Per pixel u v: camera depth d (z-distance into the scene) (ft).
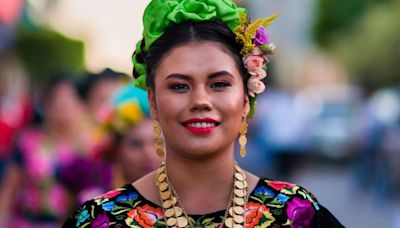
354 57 176.65
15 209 29.27
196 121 14.16
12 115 43.04
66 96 30.91
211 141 14.24
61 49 119.24
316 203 14.96
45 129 30.45
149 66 14.75
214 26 14.48
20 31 104.27
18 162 29.30
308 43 185.06
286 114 86.89
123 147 23.39
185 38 14.35
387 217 68.18
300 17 86.58
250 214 14.62
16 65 103.24
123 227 14.69
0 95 47.70
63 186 27.40
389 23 169.99
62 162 28.14
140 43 15.30
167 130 14.40
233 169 14.83
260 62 14.78
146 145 23.11
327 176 98.02
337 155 107.45
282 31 85.97
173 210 14.61
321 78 202.08
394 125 79.10
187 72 14.20
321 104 113.70
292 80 139.54
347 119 108.27
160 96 14.40
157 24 14.60
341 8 179.93
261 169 79.82
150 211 14.73
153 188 14.85
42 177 28.48
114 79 31.68
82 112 30.99
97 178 25.35
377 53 171.22
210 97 14.24
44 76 117.80
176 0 14.76
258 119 79.41
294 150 84.02
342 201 77.82
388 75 170.91
